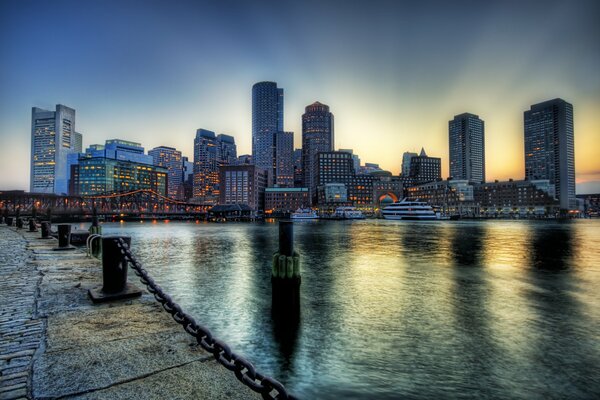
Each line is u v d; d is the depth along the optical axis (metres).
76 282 7.73
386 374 9.27
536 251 38.31
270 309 15.12
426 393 8.39
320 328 12.74
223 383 3.15
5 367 3.43
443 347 11.06
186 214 195.88
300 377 9.20
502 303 16.16
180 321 3.52
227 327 12.88
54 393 2.95
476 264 28.61
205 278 22.53
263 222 177.62
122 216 180.25
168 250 41.00
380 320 13.63
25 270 9.41
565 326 12.98
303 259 32.28
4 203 122.06
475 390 8.52
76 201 151.88
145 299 6.11
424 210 162.38
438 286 19.94
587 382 8.81
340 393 8.44
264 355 10.49
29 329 4.54
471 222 143.12
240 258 33.31
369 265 28.25
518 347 10.99
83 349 3.89
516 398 8.14
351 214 187.88
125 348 3.92
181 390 3.01
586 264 28.53
